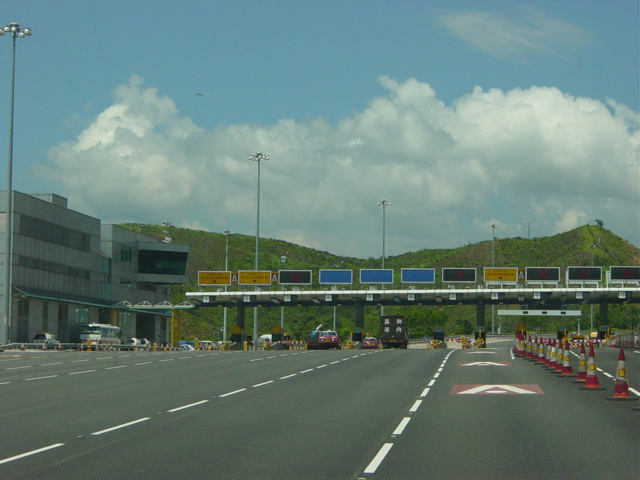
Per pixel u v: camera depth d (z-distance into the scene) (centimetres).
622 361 1842
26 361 3691
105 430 1396
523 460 1080
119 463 1077
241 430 1394
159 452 1165
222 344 7081
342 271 7050
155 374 2784
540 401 1828
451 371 2856
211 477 980
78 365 3338
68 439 1293
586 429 1376
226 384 2366
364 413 1633
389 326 7206
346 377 2630
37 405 1806
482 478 962
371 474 993
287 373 2831
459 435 1316
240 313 7188
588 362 2142
